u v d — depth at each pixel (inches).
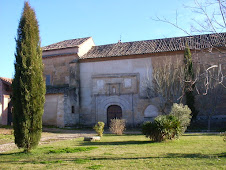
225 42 339.0
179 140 584.7
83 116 1244.5
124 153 423.5
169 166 313.9
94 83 1248.8
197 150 435.2
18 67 463.2
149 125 575.8
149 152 426.3
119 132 828.0
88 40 1387.8
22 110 455.2
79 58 1269.7
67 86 1286.9
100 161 358.6
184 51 1047.6
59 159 386.0
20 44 472.7
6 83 1105.4
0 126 987.3
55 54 1330.0
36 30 494.6
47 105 1171.9
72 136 799.7
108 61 1239.5
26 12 487.5
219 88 1029.8
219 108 1057.5
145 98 1159.0
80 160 368.8
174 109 684.1
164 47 1187.3
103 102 1225.4
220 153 398.9
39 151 472.7
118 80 1213.7
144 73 1176.8
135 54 1181.1
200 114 1069.1
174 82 1072.8
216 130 932.0
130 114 1175.0
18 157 422.3
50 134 882.8
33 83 464.8
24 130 452.8
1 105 1078.4
